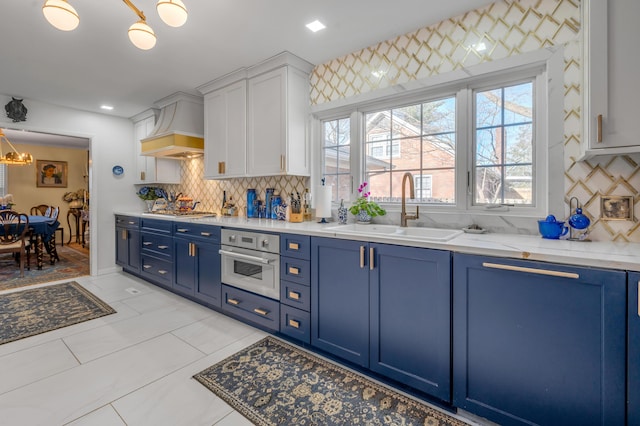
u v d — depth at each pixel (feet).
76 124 13.41
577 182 5.70
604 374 3.95
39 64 9.05
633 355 3.77
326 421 4.95
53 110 12.75
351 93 8.64
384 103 8.34
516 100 6.58
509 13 6.29
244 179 11.75
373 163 8.72
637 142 4.33
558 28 5.81
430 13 6.77
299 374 6.23
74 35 7.47
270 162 9.29
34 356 6.86
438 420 5.02
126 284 12.57
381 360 5.90
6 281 12.93
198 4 6.35
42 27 7.09
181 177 14.87
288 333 7.45
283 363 6.63
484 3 6.46
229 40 7.86
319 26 7.25
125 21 6.89
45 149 22.85
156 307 9.91
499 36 6.40
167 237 11.21
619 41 4.41
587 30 4.72
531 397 4.46
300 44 8.11
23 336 7.78
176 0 4.85
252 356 6.91
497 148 6.79
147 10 6.50
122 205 14.84
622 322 3.83
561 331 4.22
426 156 7.82
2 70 9.46
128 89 11.18
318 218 8.99
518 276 4.51
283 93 8.91
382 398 5.54
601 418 3.98
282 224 8.51
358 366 6.41
